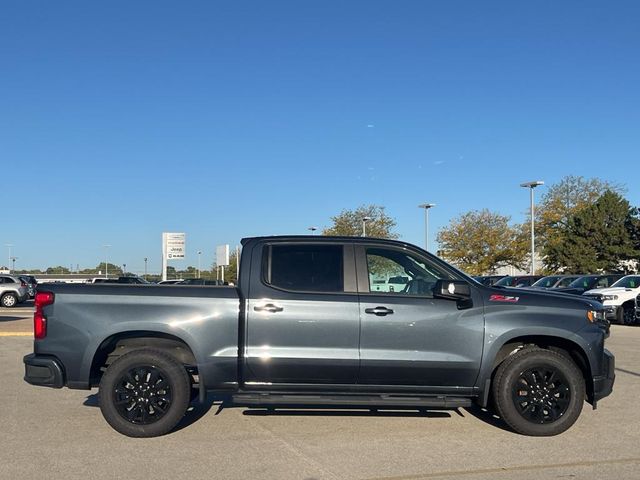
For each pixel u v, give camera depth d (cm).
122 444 603
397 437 631
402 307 626
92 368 627
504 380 630
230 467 536
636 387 891
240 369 621
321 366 617
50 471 523
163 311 622
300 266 643
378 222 4962
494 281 3047
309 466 539
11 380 938
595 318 641
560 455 572
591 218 4475
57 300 625
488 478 509
